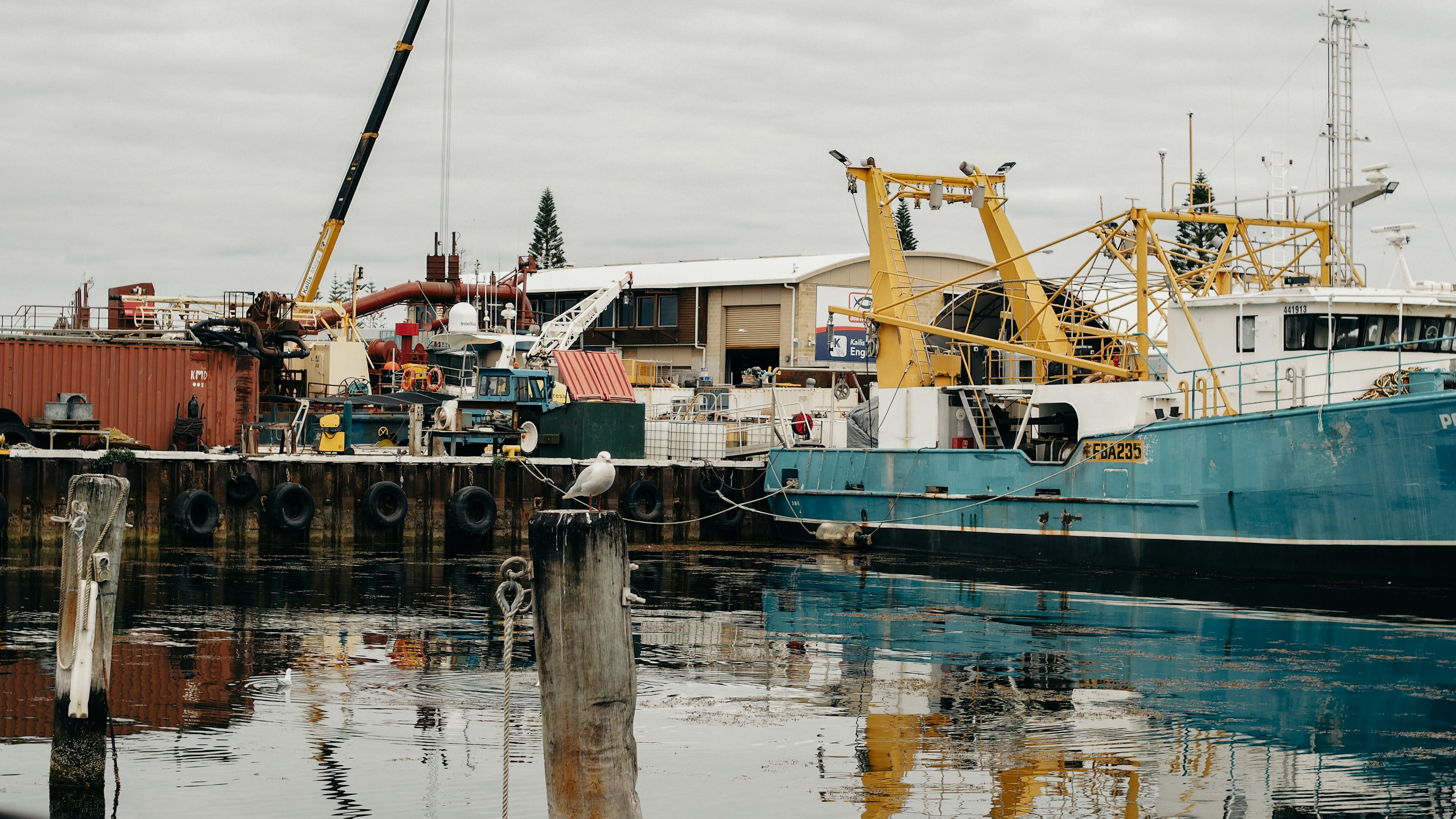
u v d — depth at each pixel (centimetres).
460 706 1582
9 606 2231
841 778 1329
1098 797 1277
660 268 6462
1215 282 3316
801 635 2131
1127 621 2283
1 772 1297
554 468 3641
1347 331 2800
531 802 1226
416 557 3222
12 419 3284
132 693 1620
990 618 2309
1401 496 2486
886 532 3506
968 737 1480
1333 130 3228
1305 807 1248
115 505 1270
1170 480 2847
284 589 2555
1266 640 2088
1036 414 3306
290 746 1402
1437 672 1844
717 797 1266
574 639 954
